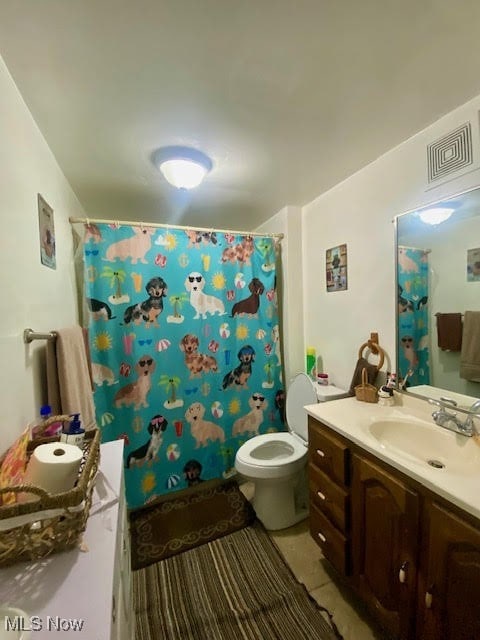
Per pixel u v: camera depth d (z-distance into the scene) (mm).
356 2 760
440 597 879
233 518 1865
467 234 1202
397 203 1481
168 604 1325
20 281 970
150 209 2283
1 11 748
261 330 2285
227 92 1072
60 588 573
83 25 797
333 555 1354
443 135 1254
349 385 1859
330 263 1983
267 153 1500
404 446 1310
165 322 1982
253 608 1298
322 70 982
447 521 847
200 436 2104
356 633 1189
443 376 1321
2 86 888
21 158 1022
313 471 1490
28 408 995
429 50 913
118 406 1879
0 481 693
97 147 1396
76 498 629
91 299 1801
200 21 798
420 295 1404
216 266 2121
